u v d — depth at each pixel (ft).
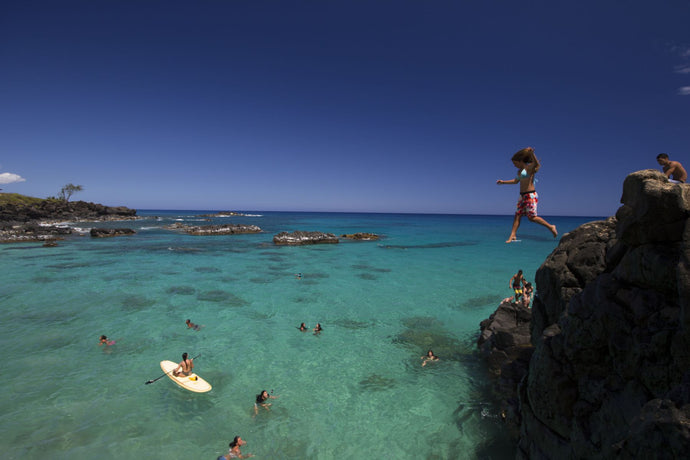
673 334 15.80
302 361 45.52
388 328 57.41
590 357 20.38
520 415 29.73
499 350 41.63
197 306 66.44
